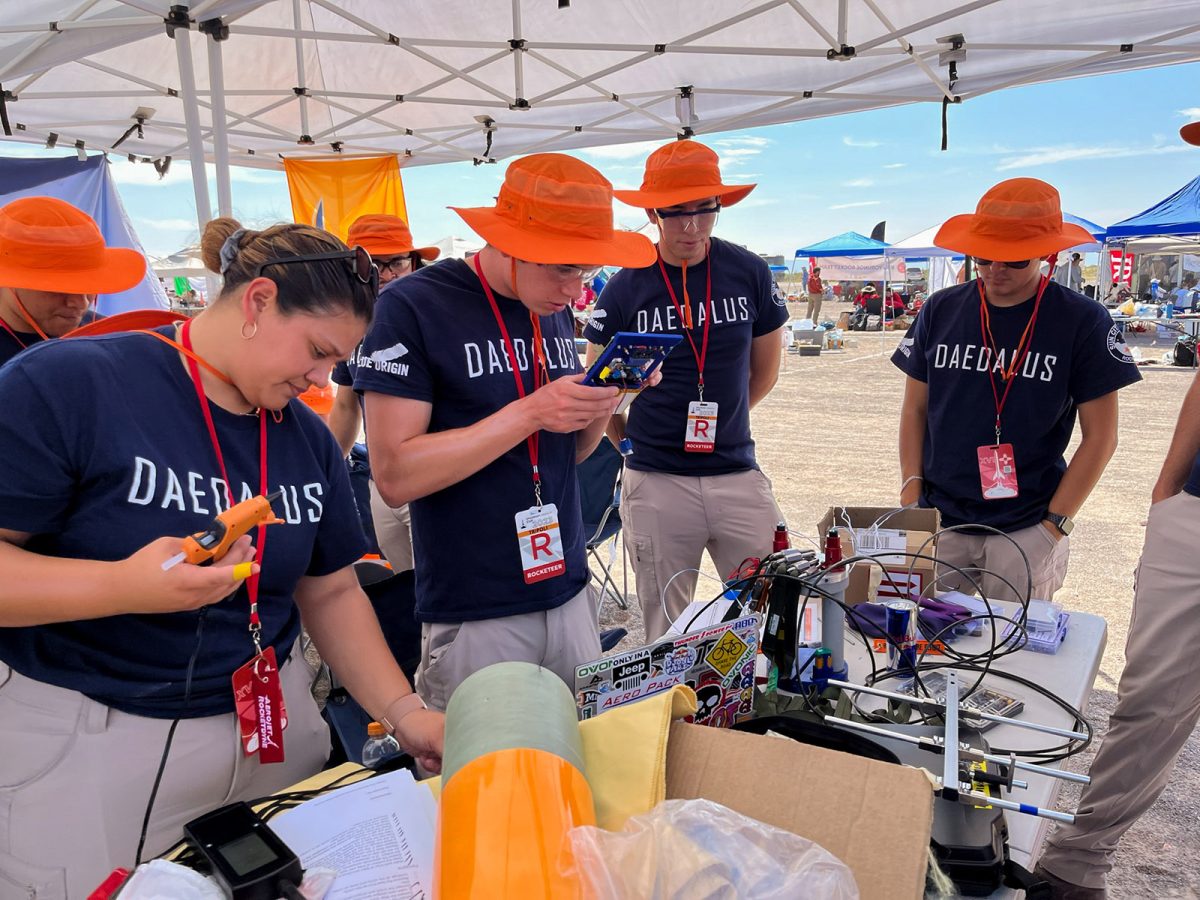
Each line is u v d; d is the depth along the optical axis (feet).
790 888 2.42
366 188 21.12
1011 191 7.62
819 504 19.29
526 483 5.63
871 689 4.65
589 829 2.52
